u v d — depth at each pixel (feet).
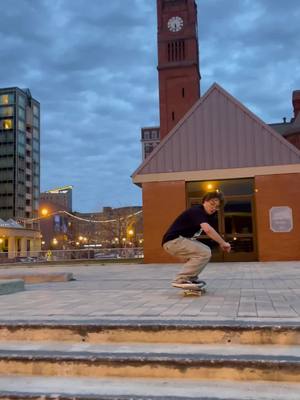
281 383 12.22
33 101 357.00
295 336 14.23
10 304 22.39
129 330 15.26
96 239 280.31
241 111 67.92
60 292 28.78
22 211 331.98
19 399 11.87
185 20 217.36
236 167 66.85
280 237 64.54
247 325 14.56
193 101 211.61
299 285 29.55
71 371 13.43
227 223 66.74
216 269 49.62
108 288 31.01
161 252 67.41
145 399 11.24
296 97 169.78
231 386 12.13
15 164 327.67
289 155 65.67
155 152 69.15
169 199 68.03
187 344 14.75
